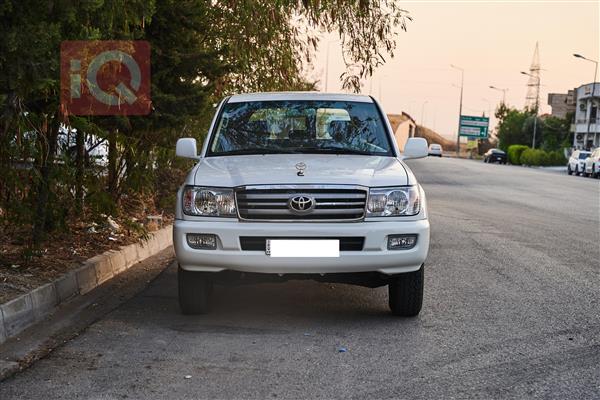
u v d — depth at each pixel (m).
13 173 6.37
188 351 5.06
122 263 8.06
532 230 12.68
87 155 7.88
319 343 5.30
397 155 6.53
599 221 14.83
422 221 5.69
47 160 6.75
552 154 69.31
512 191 24.58
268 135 6.66
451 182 29.25
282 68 12.15
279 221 5.50
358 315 6.18
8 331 5.30
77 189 7.58
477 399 4.19
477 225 13.20
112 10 5.89
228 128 6.77
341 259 5.45
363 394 4.25
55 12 5.23
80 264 7.13
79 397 4.15
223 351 5.07
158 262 8.63
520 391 4.32
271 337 5.44
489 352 5.12
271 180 5.57
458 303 6.69
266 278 5.74
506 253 9.83
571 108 102.62
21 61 5.02
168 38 8.42
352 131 6.72
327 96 7.14
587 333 5.67
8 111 5.66
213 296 6.81
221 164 6.08
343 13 10.12
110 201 7.78
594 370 4.74
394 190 5.64
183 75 8.66
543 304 6.70
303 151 6.49
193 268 5.60
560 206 18.58
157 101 8.19
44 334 5.45
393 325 5.84
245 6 9.68
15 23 5.11
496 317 6.16
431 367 4.77
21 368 4.66
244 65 10.66
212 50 9.03
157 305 6.43
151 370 4.64
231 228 5.46
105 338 5.35
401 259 5.55
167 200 11.77
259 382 4.45
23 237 7.59
